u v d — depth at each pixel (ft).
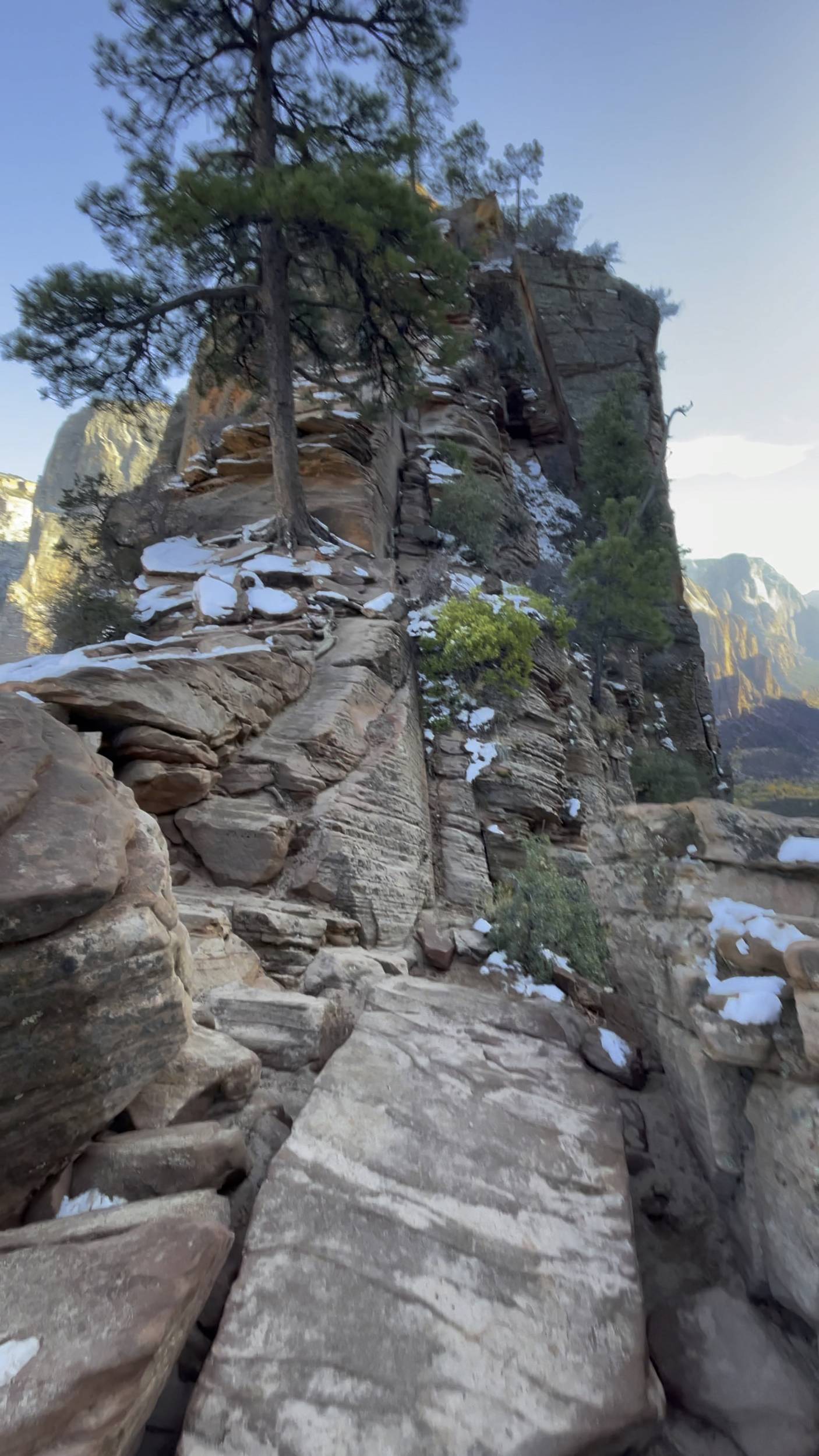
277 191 42.86
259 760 27.78
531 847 37.06
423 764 41.81
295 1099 11.91
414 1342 6.82
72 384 51.13
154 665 24.81
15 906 7.93
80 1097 8.44
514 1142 9.89
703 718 102.78
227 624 38.47
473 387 100.27
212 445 66.69
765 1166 8.06
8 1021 7.82
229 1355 6.57
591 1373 6.72
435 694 45.93
